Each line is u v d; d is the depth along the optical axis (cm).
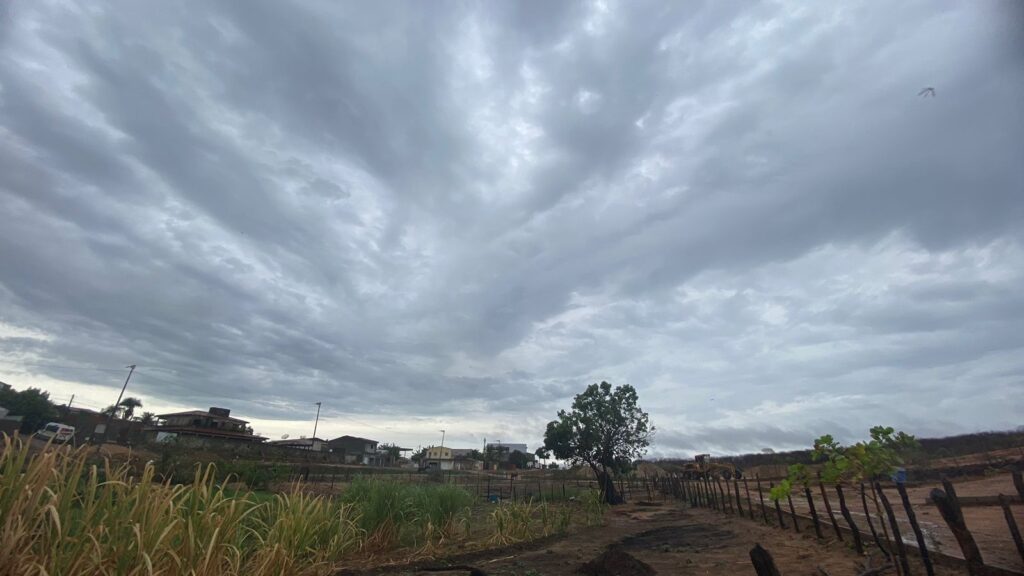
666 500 2756
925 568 615
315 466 3459
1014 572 496
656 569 820
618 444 2741
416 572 841
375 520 1060
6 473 429
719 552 951
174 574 490
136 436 4856
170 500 514
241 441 5528
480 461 7956
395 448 8031
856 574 655
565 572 823
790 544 948
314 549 815
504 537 1183
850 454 677
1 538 398
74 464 471
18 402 4428
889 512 630
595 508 1773
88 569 427
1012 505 1212
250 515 782
